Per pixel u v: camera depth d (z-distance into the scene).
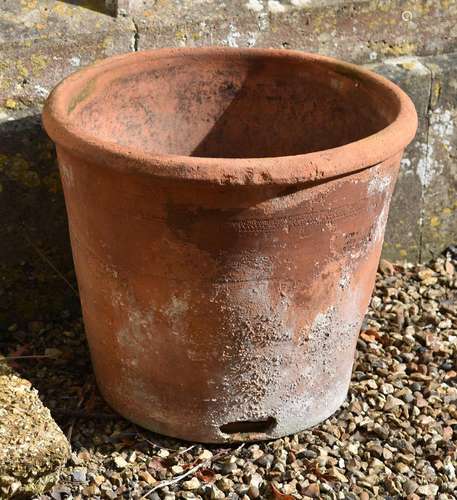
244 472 1.52
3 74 1.67
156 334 1.47
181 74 1.64
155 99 1.64
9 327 1.78
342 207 1.40
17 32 1.67
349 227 1.43
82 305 1.58
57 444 1.43
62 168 1.47
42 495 1.47
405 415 1.64
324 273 1.44
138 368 1.52
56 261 1.76
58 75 1.70
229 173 1.32
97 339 1.55
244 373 1.49
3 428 1.44
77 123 1.49
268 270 1.41
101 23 1.71
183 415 1.53
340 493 1.50
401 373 1.72
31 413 1.47
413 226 1.96
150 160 1.33
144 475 1.51
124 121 1.63
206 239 1.38
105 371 1.57
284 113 1.68
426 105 1.87
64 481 1.50
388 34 1.88
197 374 1.49
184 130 1.68
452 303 1.89
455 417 1.64
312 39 1.83
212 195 1.34
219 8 1.78
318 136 1.66
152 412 1.54
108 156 1.36
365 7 1.84
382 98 1.54
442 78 1.86
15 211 1.70
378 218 1.47
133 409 1.56
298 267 1.42
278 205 1.36
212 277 1.41
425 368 1.73
